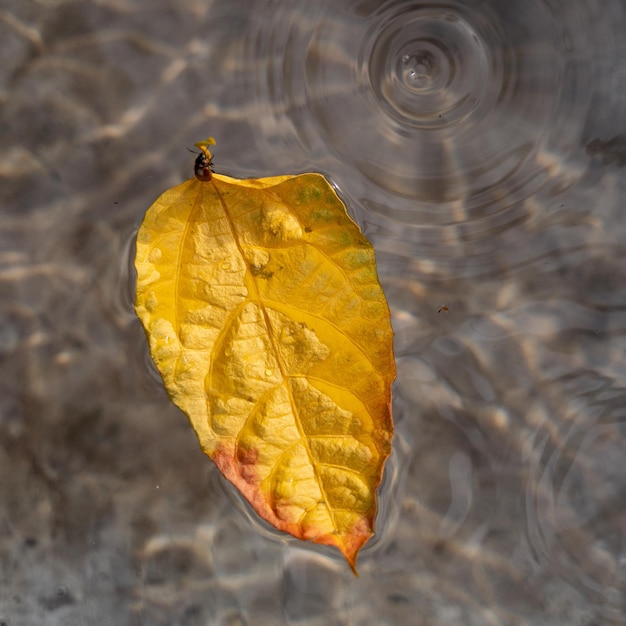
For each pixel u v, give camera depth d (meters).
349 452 0.46
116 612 0.50
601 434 0.50
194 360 0.46
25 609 0.50
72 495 0.50
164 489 0.50
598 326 0.50
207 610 0.49
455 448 0.50
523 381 0.50
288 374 0.46
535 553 0.49
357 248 0.46
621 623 0.49
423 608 0.49
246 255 0.46
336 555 0.49
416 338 0.50
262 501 0.46
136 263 0.46
